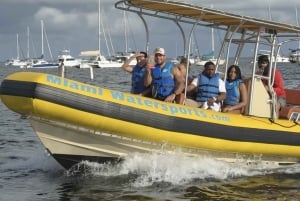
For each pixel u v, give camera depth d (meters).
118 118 7.63
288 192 7.56
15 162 9.24
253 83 8.97
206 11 8.22
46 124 7.64
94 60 57.97
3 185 7.72
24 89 7.30
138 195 7.20
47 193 7.30
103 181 7.86
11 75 7.63
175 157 8.27
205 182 7.96
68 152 7.97
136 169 8.20
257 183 8.04
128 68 9.06
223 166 8.62
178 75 8.43
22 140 11.81
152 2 8.04
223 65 9.69
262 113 9.07
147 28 9.08
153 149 8.13
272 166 9.06
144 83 8.65
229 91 8.90
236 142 8.37
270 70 9.12
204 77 8.70
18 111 7.50
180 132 7.96
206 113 8.26
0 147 10.85
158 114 7.83
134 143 8.01
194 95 8.95
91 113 7.50
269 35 9.11
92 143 7.92
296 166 9.25
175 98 8.54
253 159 8.81
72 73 49.34
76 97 7.41
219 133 8.20
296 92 10.53
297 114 9.34
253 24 8.84
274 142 8.66
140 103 7.80
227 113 8.57
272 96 9.10
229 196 7.29
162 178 8.04
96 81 32.50
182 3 7.98
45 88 7.27
